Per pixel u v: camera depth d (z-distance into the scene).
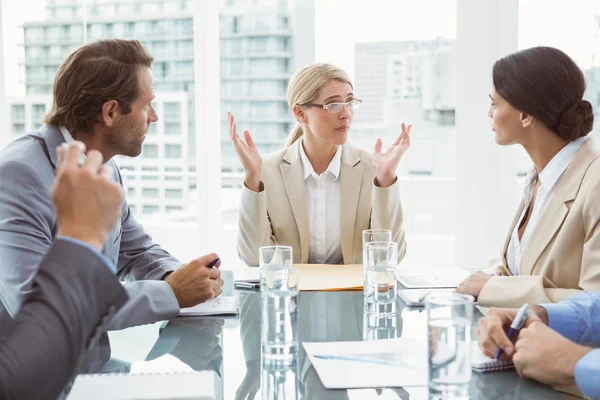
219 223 3.92
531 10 3.52
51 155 1.79
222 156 3.91
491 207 3.63
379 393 1.18
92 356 1.40
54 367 0.92
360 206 2.50
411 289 1.90
